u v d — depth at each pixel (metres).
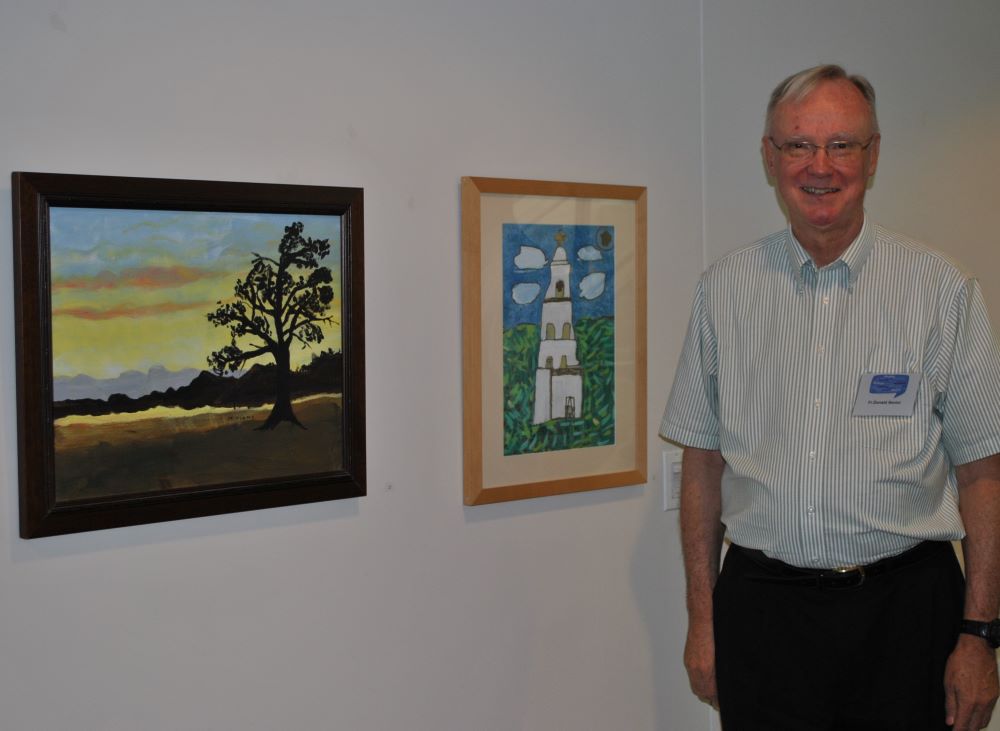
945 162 2.54
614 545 2.16
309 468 1.74
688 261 2.24
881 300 1.66
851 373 1.66
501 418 1.96
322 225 1.73
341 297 1.76
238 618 1.70
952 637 1.65
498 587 1.99
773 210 2.36
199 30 1.61
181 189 1.58
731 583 1.77
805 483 1.66
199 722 1.67
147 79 1.57
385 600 1.85
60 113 1.51
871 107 1.67
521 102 1.96
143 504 1.58
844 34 2.39
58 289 1.50
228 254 1.64
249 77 1.66
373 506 1.83
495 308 1.94
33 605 1.53
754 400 1.76
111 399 1.55
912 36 2.47
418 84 1.83
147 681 1.62
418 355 1.86
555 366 2.03
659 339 2.21
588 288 2.07
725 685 1.78
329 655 1.80
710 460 1.90
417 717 1.90
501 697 2.01
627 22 2.10
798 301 1.72
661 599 2.24
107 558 1.58
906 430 1.63
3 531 1.50
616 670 2.18
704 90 2.22
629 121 2.12
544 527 2.05
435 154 1.86
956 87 2.55
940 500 1.69
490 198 1.91
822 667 1.66
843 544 1.64
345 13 1.74
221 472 1.66
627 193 2.10
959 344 1.63
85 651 1.57
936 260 1.66
